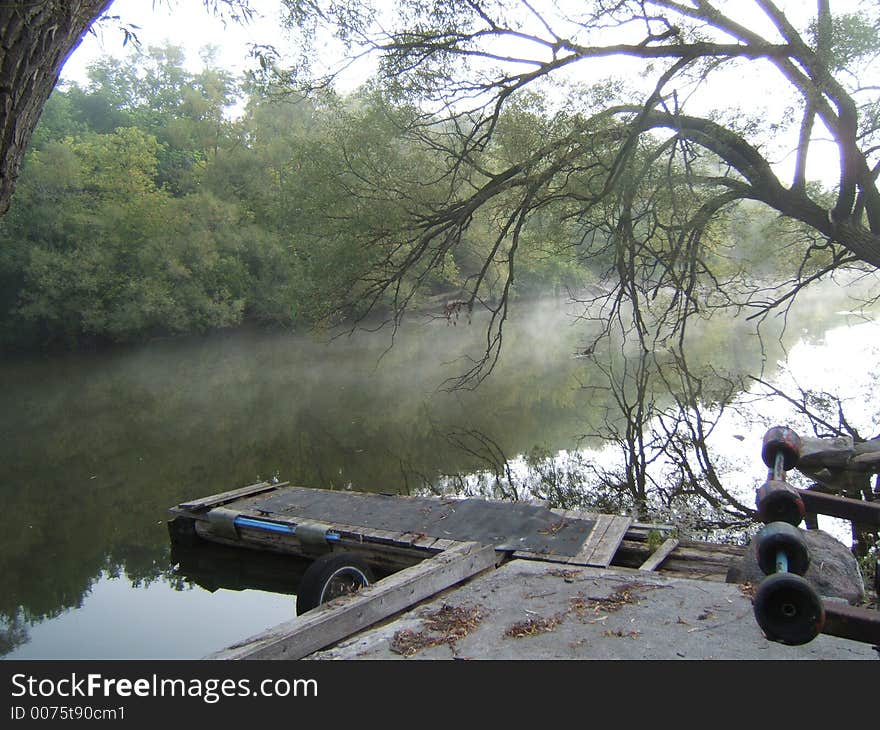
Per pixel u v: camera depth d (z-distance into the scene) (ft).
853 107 32.53
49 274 99.91
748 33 33.24
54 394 74.54
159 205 110.52
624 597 13.99
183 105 139.54
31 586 25.22
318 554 25.41
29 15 7.45
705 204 35.76
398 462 40.24
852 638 6.80
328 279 44.19
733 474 32.94
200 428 53.67
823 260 49.90
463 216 41.16
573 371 72.54
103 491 37.70
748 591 13.92
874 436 35.68
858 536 22.58
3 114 7.47
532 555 19.94
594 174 37.11
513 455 40.11
